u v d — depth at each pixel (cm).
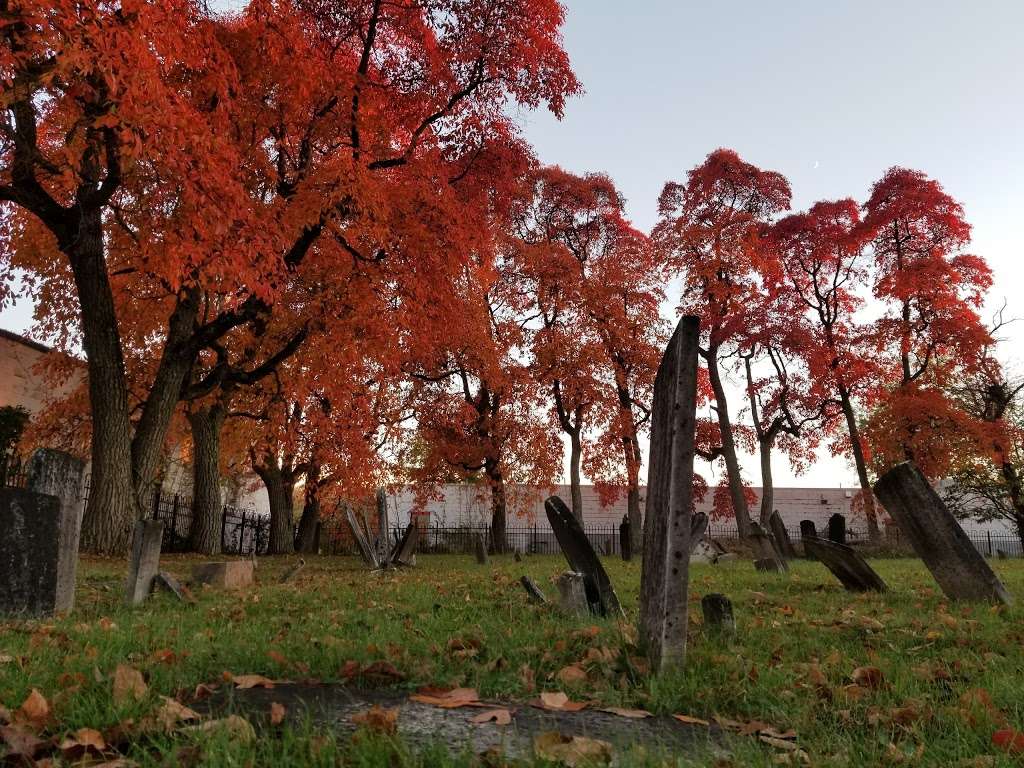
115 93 1010
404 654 378
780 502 4966
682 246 3152
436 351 2575
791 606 695
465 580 1078
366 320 1662
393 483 3347
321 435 2255
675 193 3328
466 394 3325
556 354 2991
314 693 311
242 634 480
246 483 4391
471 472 3356
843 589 916
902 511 754
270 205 1505
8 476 1642
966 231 3055
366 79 1603
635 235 3334
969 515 3950
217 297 2181
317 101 1595
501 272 3088
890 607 682
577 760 220
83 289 1472
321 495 3250
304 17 1598
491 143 1811
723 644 446
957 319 2922
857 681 354
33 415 2342
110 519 1425
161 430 1585
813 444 3403
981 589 705
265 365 1747
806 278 3481
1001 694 326
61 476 657
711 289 3080
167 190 1355
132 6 998
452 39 1680
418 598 755
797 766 234
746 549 2791
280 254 1398
